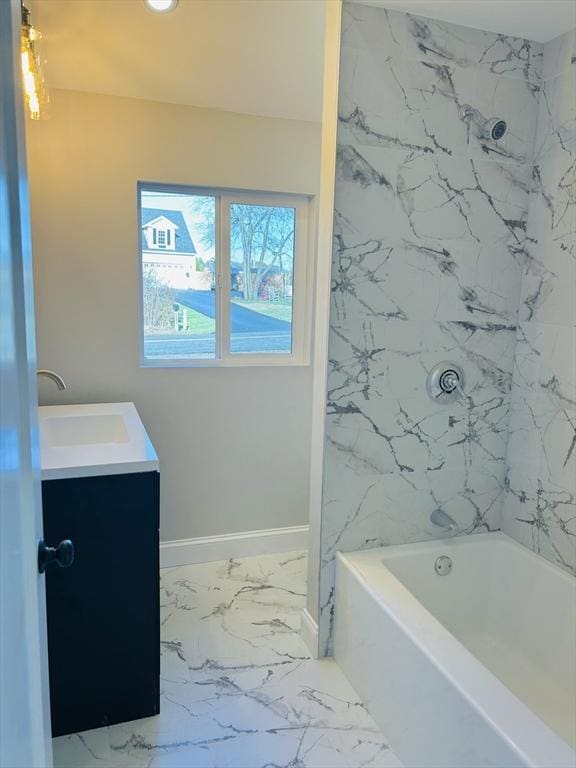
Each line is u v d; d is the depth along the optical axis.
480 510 2.40
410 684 1.68
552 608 2.11
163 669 2.15
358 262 2.04
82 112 2.52
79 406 2.61
